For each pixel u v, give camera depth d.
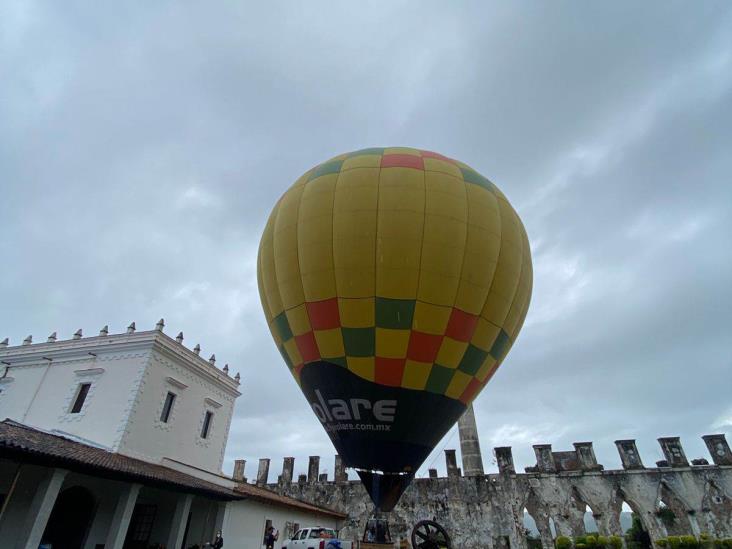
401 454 10.20
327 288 10.51
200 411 23.73
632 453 28.00
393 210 10.54
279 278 11.51
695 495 25.84
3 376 22.02
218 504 19.58
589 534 26.27
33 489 15.43
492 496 28.11
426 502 28.88
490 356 11.20
